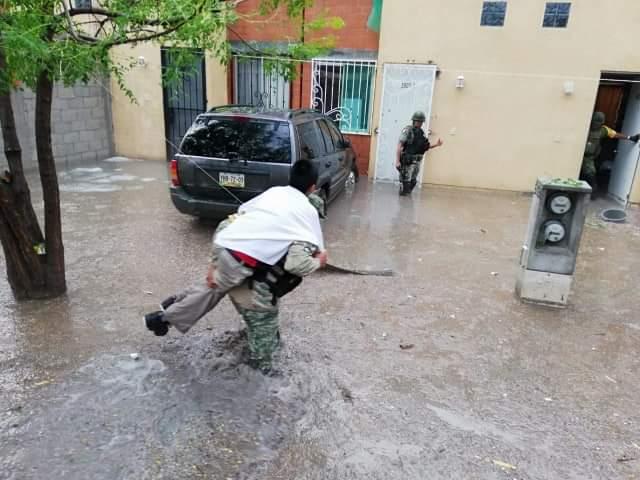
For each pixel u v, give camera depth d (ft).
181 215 23.80
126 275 16.47
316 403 10.34
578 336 13.80
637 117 30.58
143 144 38.86
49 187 13.48
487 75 31.17
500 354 12.66
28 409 9.70
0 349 11.70
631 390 11.37
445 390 11.03
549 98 30.78
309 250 10.13
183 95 37.37
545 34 29.84
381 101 33.24
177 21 10.58
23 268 13.83
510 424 9.98
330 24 16.84
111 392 10.32
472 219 25.91
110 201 25.98
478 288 16.85
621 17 28.73
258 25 29.48
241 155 19.74
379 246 20.93
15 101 29.78
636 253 21.45
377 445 9.21
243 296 10.53
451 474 8.58
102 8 11.38
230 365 11.44
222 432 9.34
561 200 14.64
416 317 14.51
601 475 8.71
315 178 10.83
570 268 15.17
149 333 12.73
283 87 36.11
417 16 31.17
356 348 12.60
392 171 34.53
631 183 30.53
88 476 8.16
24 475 8.14
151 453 8.73
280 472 8.48
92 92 36.47
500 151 32.27
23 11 10.10
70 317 13.38
